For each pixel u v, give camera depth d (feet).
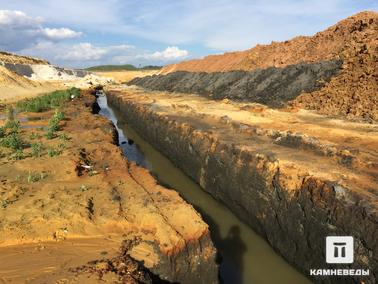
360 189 29.27
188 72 142.72
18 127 64.18
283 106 70.64
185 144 56.95
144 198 33.19
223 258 35.35
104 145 50.34
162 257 26.07
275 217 35.96
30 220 28.48
